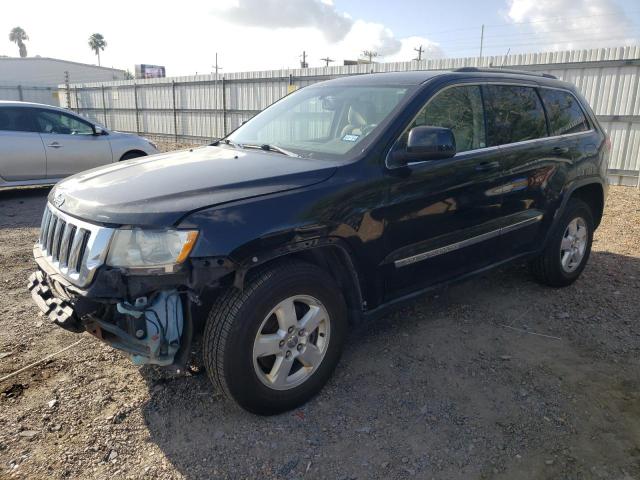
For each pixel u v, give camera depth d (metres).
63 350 3.57
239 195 2.68
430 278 3.57
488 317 4.20
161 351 2.55
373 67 15.42
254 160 3.25
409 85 3.61
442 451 2.64
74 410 2.90
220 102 20.70
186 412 2.91
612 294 4.72
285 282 2.72
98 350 3.57
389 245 3.20
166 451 2.61
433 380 3.27
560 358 3.57
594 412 2.97
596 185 4.98
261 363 2.86
